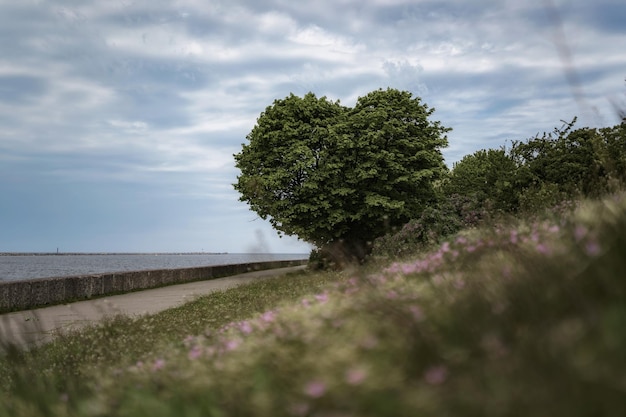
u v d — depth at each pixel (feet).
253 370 11.16
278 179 104.22
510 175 67.67
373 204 99.71
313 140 106.52
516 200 62.23
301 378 9.70
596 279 9.33
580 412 6.12
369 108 111.96
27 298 58.08
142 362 18.30
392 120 107.76
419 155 107.76
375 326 11.34
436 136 115.14
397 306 12.34
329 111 114.62
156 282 90.48
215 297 54.70
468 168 147.84
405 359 9.32
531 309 9.27
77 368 19.70
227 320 31.30
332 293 18.42
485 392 7.06
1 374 18.71
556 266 10.75
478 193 67.72
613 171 23.31
